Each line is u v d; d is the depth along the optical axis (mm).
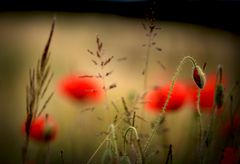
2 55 8188
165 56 6344
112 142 1428
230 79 5883
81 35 11242
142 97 1815
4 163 3596
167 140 2461
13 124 4688
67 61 6789
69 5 12617
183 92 2561
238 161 1754
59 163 3312
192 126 2336
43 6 12773
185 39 9562
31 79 1506
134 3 11320
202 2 10117
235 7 10102
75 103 3107
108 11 11938
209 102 2260
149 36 1768
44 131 2066
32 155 2355
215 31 9930
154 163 2285
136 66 6938
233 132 1968
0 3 12453
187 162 2455
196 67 1559
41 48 9547
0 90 5738
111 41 10633
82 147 3100
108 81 5660
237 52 9016
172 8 10023
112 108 2865
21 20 11992
